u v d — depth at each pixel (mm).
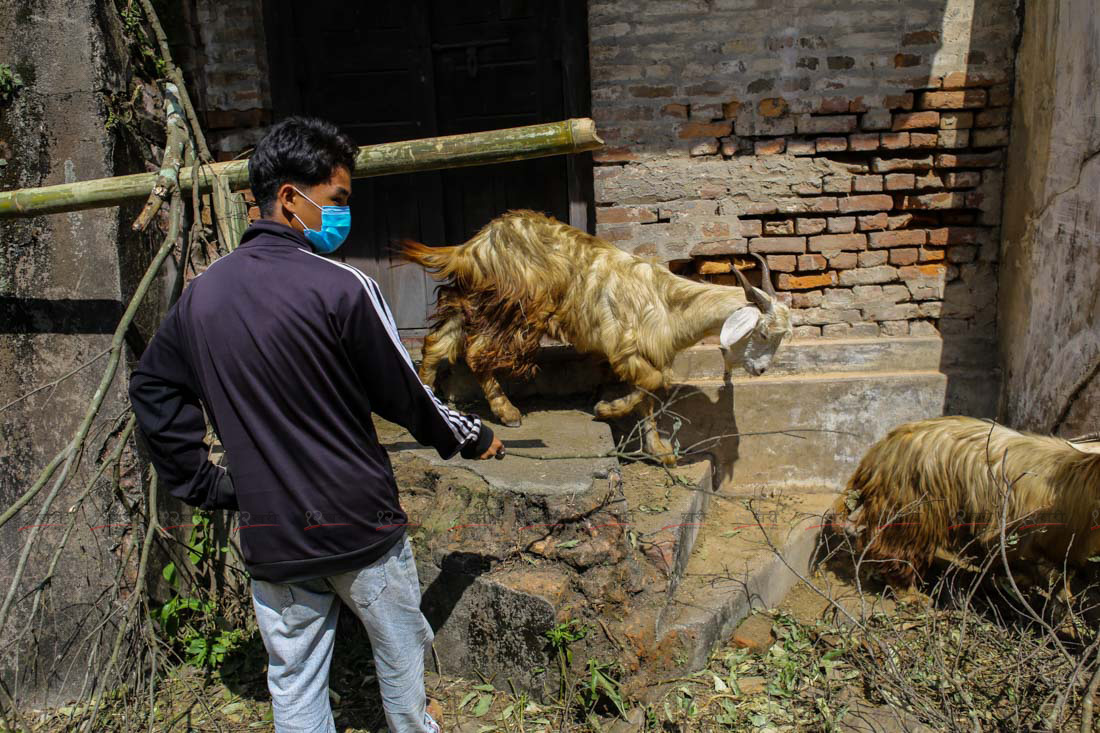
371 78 4812
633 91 4477
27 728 2775
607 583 3070
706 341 4711
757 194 4574
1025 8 4320
